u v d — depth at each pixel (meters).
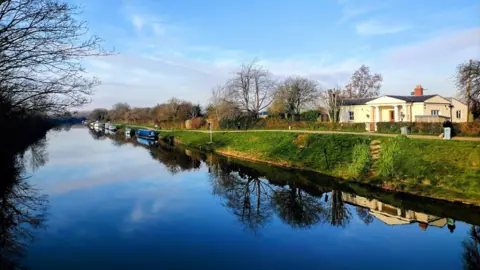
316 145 28.41
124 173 25.97
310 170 25.11
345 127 37.53
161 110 85.25
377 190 18.70
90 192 19.36
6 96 8.97
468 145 19.47
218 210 15.97
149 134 63.06
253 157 32.88
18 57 8.51
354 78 68.38
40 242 11.77
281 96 55.12
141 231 12.95
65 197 18.09
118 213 15.26
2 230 12.90
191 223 14.05
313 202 17.34
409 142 21.80
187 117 75.00
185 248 11.41
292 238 12.41
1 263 10.05
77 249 11.18
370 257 10.70
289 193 19.34
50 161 32.22
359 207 16.19
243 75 54.47
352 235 12.61
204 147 43.28
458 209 14.80
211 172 26.58
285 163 28.14
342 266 10.06
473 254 10.73
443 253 10.86
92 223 13.89
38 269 9.70
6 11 8.26
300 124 44.56
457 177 17.03
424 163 19.11
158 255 10.78
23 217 14.54
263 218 14.84
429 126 28.22
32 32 8.52
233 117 54.41
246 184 22.16
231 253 10.98
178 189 20.50
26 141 43.09
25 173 25.34
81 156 36.56
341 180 21.61
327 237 12.45
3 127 15.11
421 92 49.12
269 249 11.38
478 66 32.12
